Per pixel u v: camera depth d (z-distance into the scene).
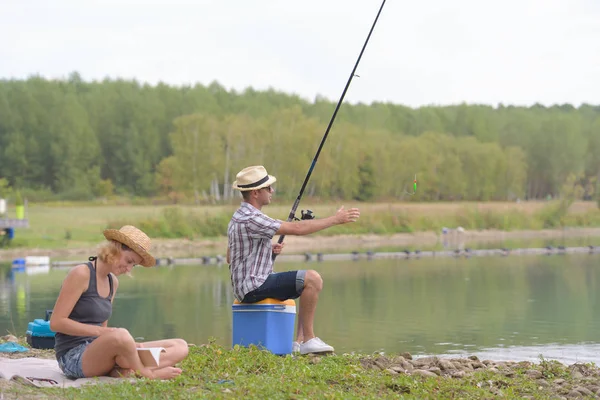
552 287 25.52
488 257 39.00
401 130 120.25
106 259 7.66
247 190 9.02
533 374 9.60
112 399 6.70
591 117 133.62
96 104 101.25
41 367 8.28
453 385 8.25
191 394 6.91
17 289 24.45
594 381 9.19
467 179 91.69
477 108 123.69
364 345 14.80
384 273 30.17
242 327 9.16
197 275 29.83
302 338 9.55
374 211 62.28
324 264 34.50
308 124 82.62
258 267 9.09
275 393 7.08
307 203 75.94
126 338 7.44
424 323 17.73
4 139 91.62
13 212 59.06
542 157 108.25
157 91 107.81
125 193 92.75
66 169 89.44
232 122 83.75
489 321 18.09
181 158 82.19
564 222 68.25
